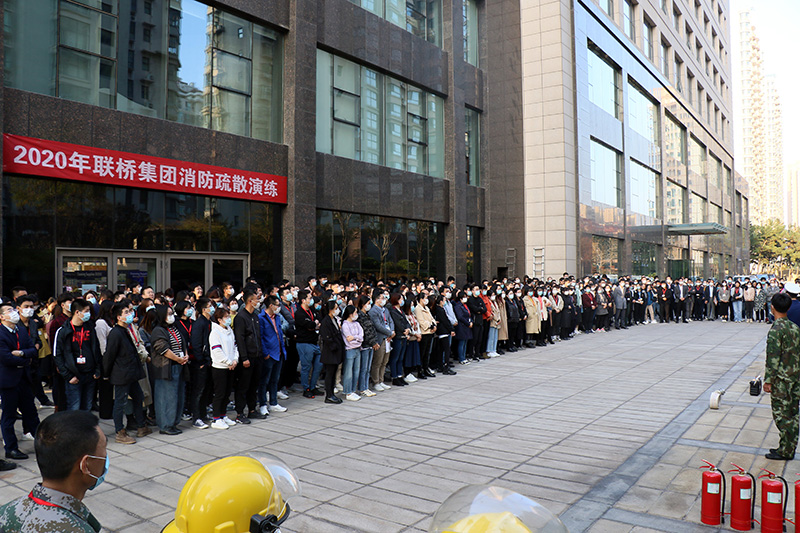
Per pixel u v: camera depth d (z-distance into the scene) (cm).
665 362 1392
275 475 207
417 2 2019
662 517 482
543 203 2559
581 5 2714
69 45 1091
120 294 984
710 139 5269
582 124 2702
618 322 2319
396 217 1889
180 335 809
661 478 580
